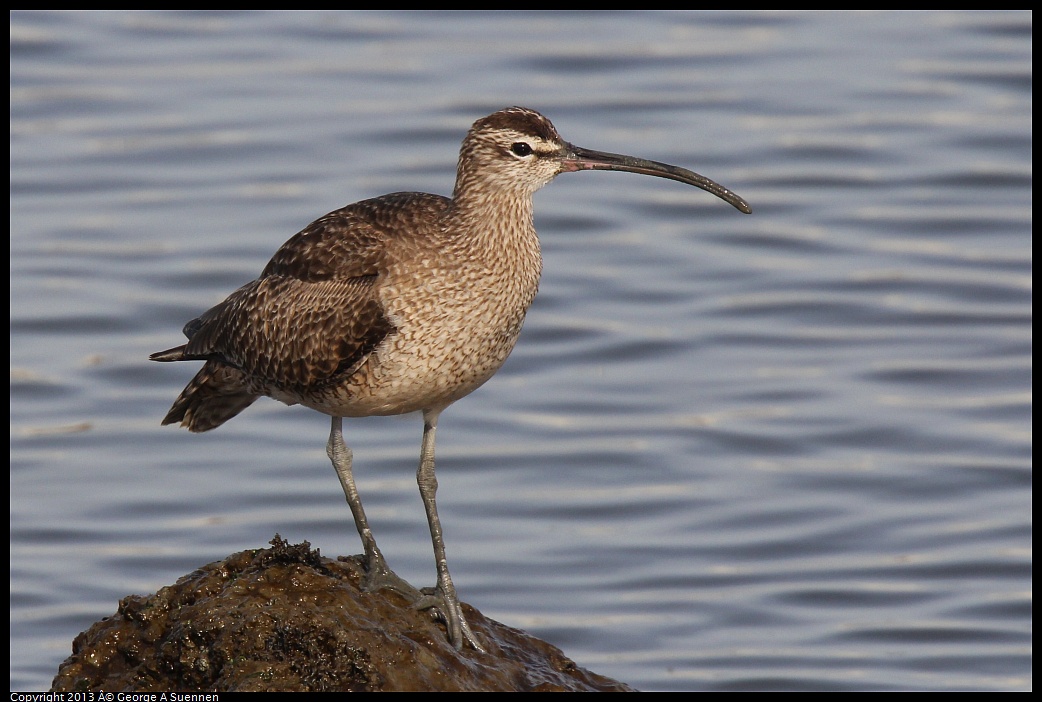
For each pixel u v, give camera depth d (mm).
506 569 16406
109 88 26578
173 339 21281
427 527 17234
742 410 19734
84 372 20531
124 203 23984
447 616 10711
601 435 19234
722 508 17672
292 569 10367
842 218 23969
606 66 27422
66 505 17719
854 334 21453
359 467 18547
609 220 24203
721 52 27984
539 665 10805
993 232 23562
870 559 16656
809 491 18000
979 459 18547
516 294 11211
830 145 25375
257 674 9812
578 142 25094
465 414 19734
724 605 15773
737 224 23984
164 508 17656
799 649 14930
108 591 15906
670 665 14625
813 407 19750
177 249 22891
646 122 25844
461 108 25984
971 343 21109
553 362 20938
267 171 24578
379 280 10984
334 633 9906
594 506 17703
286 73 27188
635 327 21625
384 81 26875
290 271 11414
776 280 22656
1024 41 28094
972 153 25156
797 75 27250
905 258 23125
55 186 24297
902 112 26188
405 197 11453
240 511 17625
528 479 18297
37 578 16172
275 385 11539
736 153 25141
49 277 22359
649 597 15945
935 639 15164
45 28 28188
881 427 19234
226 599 10141
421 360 11039
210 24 28703
